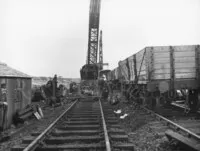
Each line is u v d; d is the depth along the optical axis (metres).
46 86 15.08
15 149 4.71
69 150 4.64
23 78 9.12
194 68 8.76
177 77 8.72
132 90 12.22
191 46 8.75
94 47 32.31
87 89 25.08
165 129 6.19
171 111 9.10
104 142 5.02
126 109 11.03
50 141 5.24
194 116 8.16
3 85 7.00
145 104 9.71
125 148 4.68
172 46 8.70
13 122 7.79
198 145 4.16
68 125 7.24
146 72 8.60
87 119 8.44
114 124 7.50
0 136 6.01
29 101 9.95
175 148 4.66
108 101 15.76
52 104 14.02
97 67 28.30
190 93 9.48
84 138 5.32
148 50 8.66
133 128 6.89
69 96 20.39
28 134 6.44
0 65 9.56
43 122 8.32
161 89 8.54
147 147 4.87
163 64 8.69
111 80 21.33
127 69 13.47
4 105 6.67
